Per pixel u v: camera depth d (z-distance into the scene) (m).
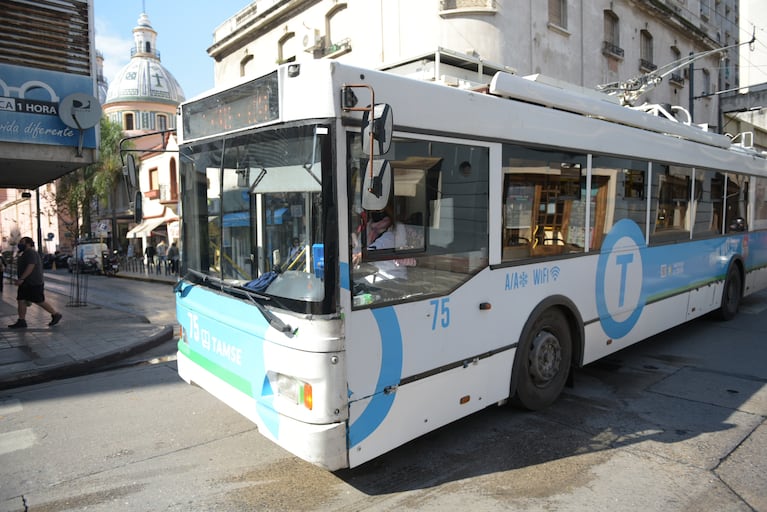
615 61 21.67
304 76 3.29
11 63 9.54
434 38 16.36
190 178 4.48
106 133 32.97
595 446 4.32
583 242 5.36
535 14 17.70
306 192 3.30
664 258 6.78
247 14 23.83
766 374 6.14
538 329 4.92
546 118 4.84
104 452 4.48
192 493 3.74
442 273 3.92
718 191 8.23
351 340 3.31
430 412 3.87
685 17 26.05
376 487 3.74
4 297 16.31
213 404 5.61
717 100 30.56
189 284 4.52
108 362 7.74
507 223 4.48
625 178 5.96
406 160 3.64
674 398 5.39
